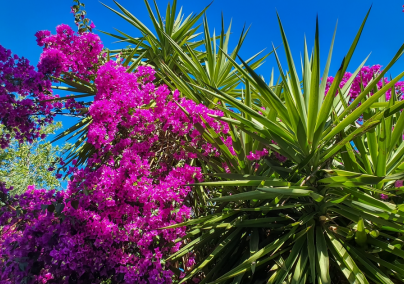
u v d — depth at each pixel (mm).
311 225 2104
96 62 2904
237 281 2016
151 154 2756
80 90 3381
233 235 2373
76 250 2246
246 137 2719
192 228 2592
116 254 2318
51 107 2840
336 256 1999
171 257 2318
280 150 2307
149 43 4461
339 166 2680
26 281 2105
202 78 3535
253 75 1964
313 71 1760
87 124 3377
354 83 3553
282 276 1931
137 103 2553
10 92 2518
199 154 2781
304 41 2438
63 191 2410
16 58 2514
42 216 2334
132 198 2361
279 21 1897
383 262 1986
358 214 1972
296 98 2031
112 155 2584
